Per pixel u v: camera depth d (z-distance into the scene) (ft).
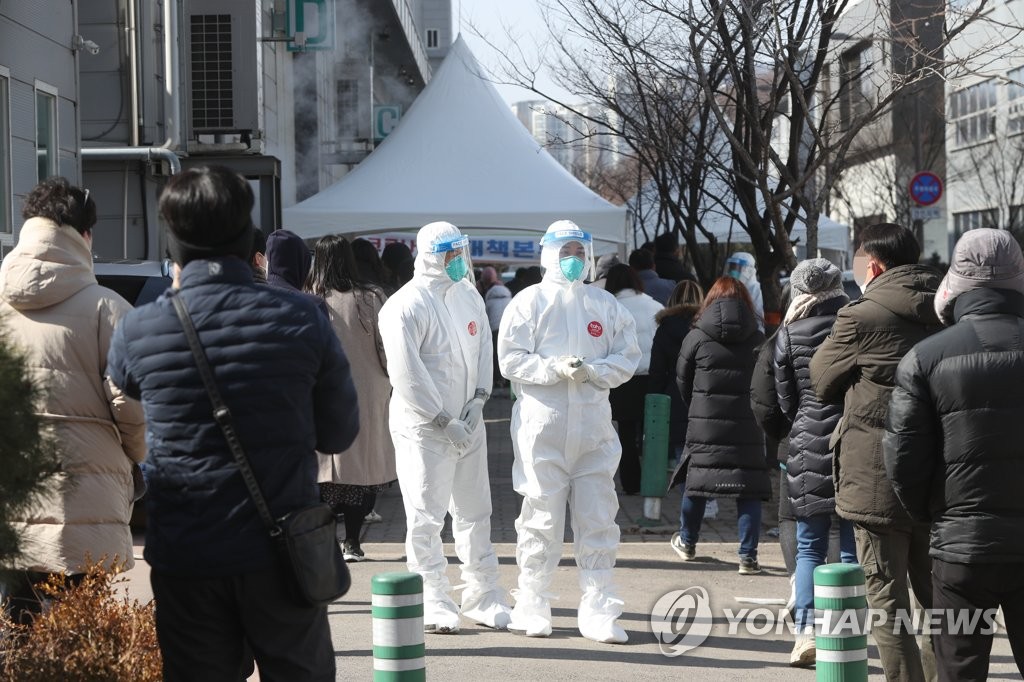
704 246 104.58
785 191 46.52
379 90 158.30
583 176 120.26
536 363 26.50
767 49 47.39
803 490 25.36
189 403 14.46
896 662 20.70
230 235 14.94
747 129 52.24
